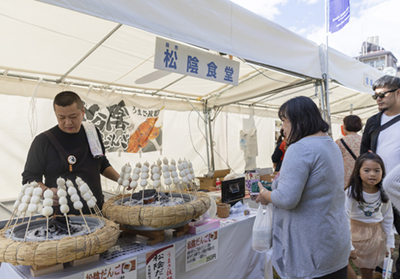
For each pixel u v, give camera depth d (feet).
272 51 8.48
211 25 6.74
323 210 4.13
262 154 20.51
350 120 9.62
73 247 3.37
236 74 8.64
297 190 4.06
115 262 4.06
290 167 4.17
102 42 8.35
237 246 6.51
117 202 5.08
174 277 4.92
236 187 8.11
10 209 8.89
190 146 16.75
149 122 14.01
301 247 4.21
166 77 11.88
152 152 14.79
